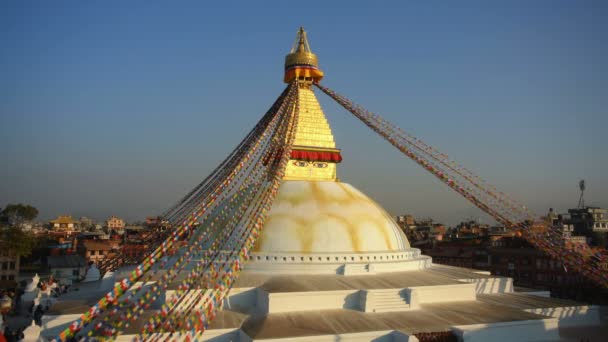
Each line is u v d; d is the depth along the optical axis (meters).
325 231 26.28
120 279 25.53
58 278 61.47
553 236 24.69
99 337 16.91
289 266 25.09
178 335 17.62
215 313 19.80
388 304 22.38
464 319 21.03
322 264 25.14
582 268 23.73
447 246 71.50
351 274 25.17
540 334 21.17
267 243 25.88
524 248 52.84
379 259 26.75
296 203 27.52
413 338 18.58
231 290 22.67
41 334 20.94
